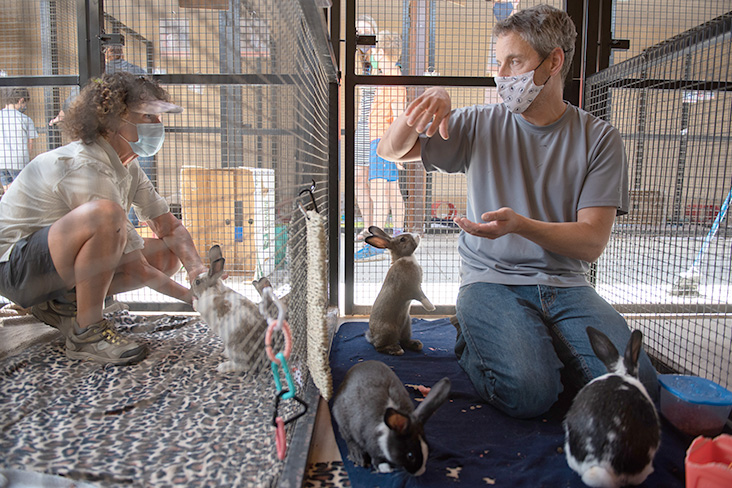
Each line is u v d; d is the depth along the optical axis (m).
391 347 2.53
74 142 1.73
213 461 1.35
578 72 3.16
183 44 1.88
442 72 3.26
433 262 3.74
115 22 2.21
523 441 1.68
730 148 2.91
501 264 2.25
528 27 2.06
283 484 1.29
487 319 1.99
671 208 2.83
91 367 1.87
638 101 2.78
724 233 2.79
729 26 2.17
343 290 3.66
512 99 2.16
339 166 3.21
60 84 2.18
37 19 1.93
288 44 1.58
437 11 3.17
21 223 1.68
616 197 2.16
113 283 2.07
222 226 2.02
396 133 2.34
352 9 3.05
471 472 1.48
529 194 2.29
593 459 1.37
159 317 2.72
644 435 1.34
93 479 1.25
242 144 1.53
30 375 1.76
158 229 2.29
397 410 1.36
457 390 2.08
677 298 3.02
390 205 3.59
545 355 1.84
